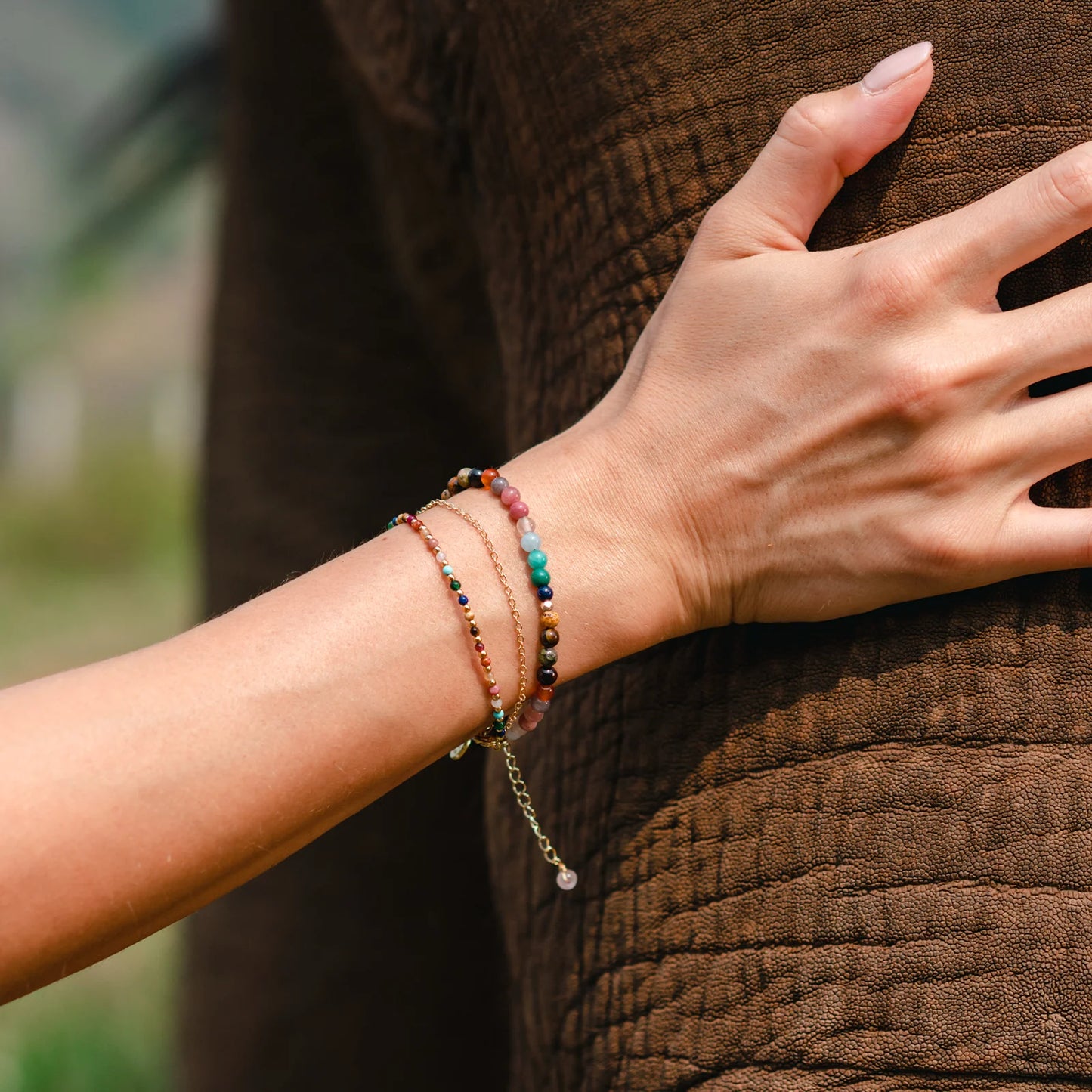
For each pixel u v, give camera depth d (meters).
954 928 1.01
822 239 1.06
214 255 2.11
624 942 1.18
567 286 1.27
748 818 1.10
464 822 1.93
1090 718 1.02
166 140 3.07
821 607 1.05
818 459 1.01
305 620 1.00
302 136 1.83
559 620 1.04
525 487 1.06
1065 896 1.00
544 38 1.24
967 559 1.00
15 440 13.59
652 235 1.17
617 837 1.20
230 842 0.95
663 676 1.18
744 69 1.11
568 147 1.24
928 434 0.98
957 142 1.03
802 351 1.00
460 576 1.04
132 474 9.26
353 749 0.99
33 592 7.38
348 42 1.55
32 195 15.75
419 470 1.88
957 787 1.03
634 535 1.05
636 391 1.07
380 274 1.83
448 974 1.96
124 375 14.30
